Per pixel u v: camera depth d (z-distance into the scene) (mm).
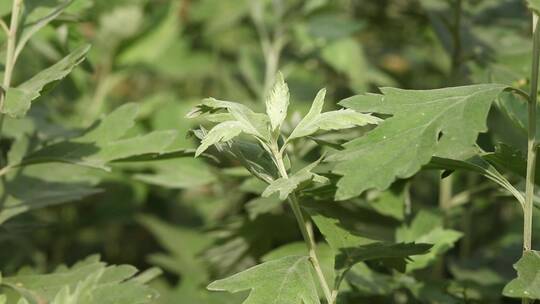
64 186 772
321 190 659
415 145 594
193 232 994
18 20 729
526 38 921
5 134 842
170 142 718
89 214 1017
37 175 775
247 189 804
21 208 748
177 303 895
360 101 621
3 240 896
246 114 625
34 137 772
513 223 966
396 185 793
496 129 924
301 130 617
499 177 645
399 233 787
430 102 612
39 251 1009
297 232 840
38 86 659
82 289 649
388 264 669
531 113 632
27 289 711
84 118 1022
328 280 729
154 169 953
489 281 815
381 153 597
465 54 904
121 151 718
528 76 858
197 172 875
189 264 948
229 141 644
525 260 604
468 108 604
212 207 1032
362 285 731
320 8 1047
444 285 754
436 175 986
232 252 845
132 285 671
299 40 1064
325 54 1043
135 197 1010
